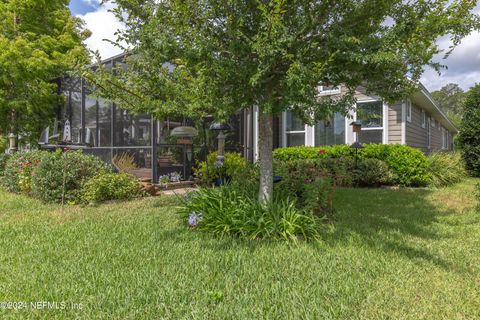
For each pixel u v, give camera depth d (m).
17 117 9.77
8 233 3.80
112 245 3.33
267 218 3.68
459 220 4.48
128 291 2.31
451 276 2.61
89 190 5.82
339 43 3.16
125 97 4.82
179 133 7.54
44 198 5.90
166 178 7.50
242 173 5.82
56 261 2.89
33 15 10.02
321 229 3.79
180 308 2.09
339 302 2.18
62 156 6.30
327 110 3.20
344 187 8.23
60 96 9.62
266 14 2.98
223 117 3.41
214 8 3.33
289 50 3.25
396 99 4.03
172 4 3.33
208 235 3.63
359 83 3.85
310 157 9.43
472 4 3.21
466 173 11.43
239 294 2.28
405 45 3.32
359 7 3.33
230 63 3.23
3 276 2.56
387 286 2.42
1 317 1.99
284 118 10.91
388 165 8.44
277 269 2.71
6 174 7.44
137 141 8.02
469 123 12.13
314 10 3.38
